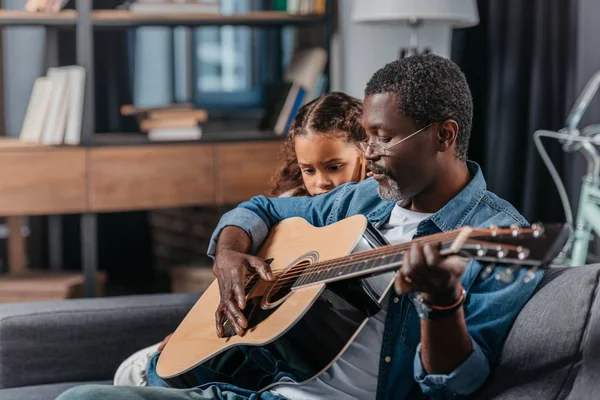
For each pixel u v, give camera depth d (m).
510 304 1.40
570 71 3.98
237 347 1.54
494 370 1.38
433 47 4.24
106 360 2.16
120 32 5.00
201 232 4.68
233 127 5.29
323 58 3.98
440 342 1.29
